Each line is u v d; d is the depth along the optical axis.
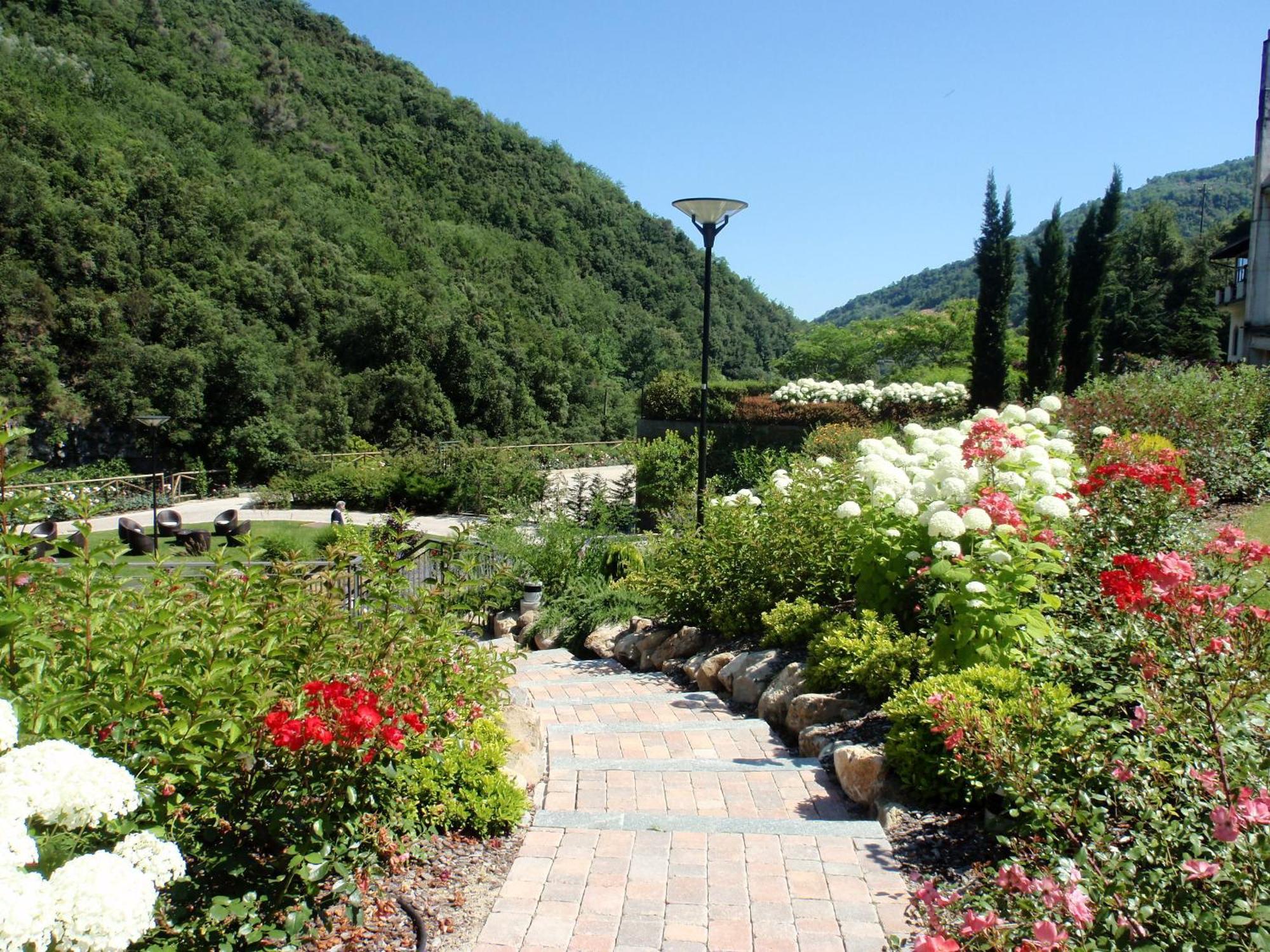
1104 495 4.77
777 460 12.74
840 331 37.62
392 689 3.04
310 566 4.52
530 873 3.03
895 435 14.36
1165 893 1.79
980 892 2.26
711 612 6.59
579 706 5.42
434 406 40.44
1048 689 3.21
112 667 2.43
